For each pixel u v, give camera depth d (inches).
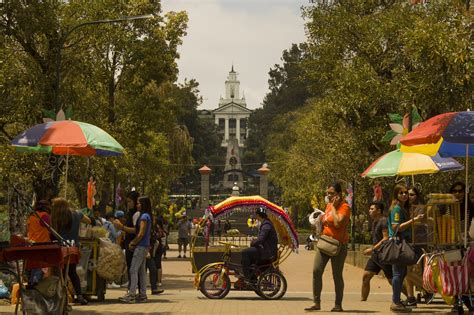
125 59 2329.0
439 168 1180.5
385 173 1208.8
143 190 3029.0
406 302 1056.2
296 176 3988.7
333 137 2399.1
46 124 1061.1
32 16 1641.2
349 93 2015.3
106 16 1971.0
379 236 1076.5
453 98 1743.4
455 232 892.6
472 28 1774.1
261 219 1215.6
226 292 1195.9
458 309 907.4
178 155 4069.9
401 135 1433.3
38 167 1733.5
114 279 1106.7
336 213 975.0
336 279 985.5
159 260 1402.6
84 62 1892.2
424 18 1924.2
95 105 2202.3
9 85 1690.5
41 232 957.8
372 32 2044.8
